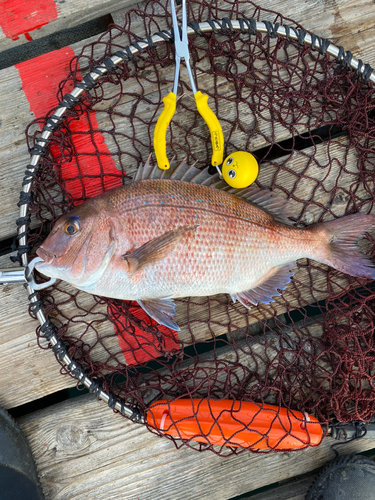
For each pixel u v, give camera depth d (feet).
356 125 1.79
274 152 1.87
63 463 1.83
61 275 1.53
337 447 1.85
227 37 1.73
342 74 1.69
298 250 1.64
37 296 1.63
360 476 1.77
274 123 1.77
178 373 1.69
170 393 1.79
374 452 2.03
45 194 1.75
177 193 1.53
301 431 1.66
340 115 1.76
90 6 1.74
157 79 1.69
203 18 1.74
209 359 1.82
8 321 1.78
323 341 1.81
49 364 1.81
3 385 1.80
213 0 1.72
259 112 1.72
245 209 1.58
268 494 1.89
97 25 1.94
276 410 1.69
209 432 1.60
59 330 1.67
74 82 1.66
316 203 1.76
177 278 1.54
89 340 1.80
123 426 1.84
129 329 1.80
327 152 1.79
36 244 1.74
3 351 1.79
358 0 1.75
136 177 1.57
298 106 1.70
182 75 1.74
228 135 1.77
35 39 1.92
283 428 1.64
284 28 1.58
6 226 1.77
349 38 1.77
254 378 1.82
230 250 1.56
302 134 1.87
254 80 1.71
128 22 1.76
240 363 1.83
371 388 1.75
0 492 1.70
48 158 1.68
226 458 1.84
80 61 1.74
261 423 1.66
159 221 1.51
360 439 1.85
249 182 1.61
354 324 1.75
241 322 1.83
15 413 2.02
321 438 1.67
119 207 1.51
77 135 1.75
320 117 1.72
